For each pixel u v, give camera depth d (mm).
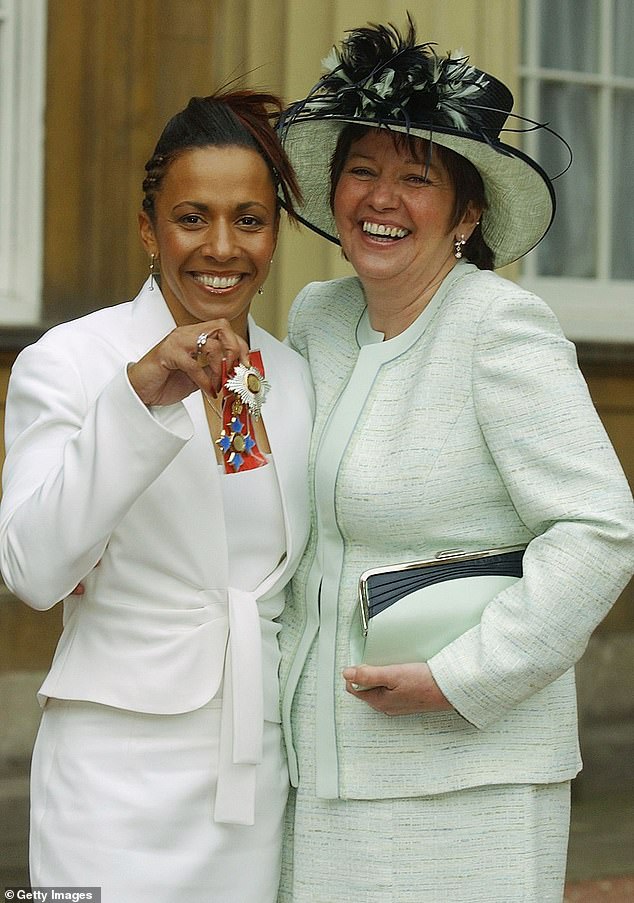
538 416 2877
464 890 2986
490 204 3271
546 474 2879
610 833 6590
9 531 2803
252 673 2920
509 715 3020
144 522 2924
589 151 8188
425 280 3170
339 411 3129
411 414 3004
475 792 2998
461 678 2852
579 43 8094
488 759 2988
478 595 2939
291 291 6434
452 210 3178
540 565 2869
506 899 2979
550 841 3070
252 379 2748
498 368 2914
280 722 3104
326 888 3041
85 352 2969
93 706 2922
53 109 6902
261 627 3045
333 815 3039
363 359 3158
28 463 2865
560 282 8141
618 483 2871
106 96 6918
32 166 6898
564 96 8086
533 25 7965
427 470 2967
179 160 2930
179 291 3010
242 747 2893
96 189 6961
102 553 2836
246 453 2811
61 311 6961
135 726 2900
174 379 2723
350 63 3129
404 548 3037
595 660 7746
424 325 3135
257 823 3002
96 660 2928
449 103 3037
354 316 3359
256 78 6664
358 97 3068
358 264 3174
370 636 2908
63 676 2951
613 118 8227
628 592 7855
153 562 2936
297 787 3086
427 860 2982
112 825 2852
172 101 6910
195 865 2891
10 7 6867
